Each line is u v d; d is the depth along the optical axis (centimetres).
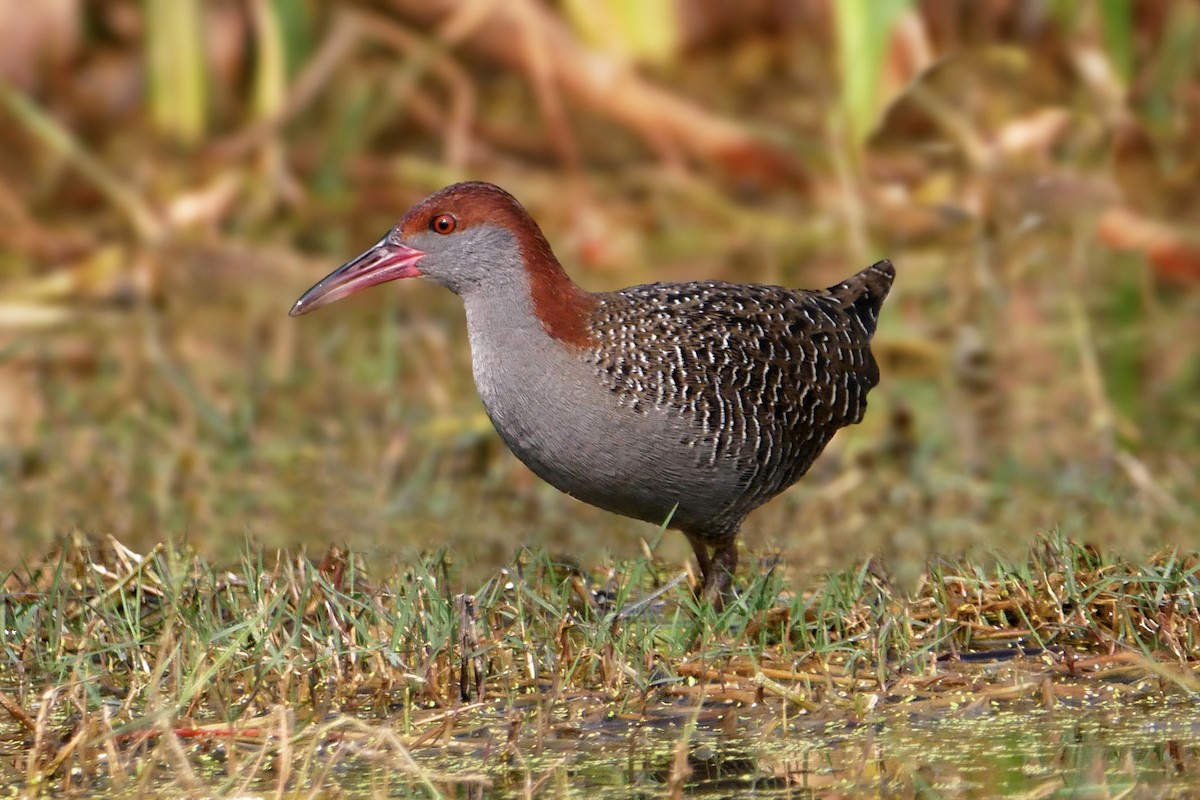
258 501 1194
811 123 1705
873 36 1591
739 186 1670
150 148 1689
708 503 969
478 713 853
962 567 1003
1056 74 1686
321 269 1567
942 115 1645
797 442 1005
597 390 930
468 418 1315
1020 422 1309
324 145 1702
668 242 1591
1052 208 1579
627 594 901
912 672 889
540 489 1230
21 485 1219
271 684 880
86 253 1585
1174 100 1697
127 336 1473
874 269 1094
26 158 1677
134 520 1153
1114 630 923
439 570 983
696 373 943
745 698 862
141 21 1780
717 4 1827
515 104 1741
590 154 1698
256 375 1393
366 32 1731
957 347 1393
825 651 888
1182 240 1538
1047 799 734
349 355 1445
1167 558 985
